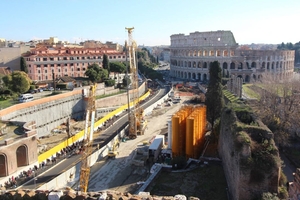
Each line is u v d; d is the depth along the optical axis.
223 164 53.44
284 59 196.00
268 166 36.84
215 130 71.12
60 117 100.06
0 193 25.33
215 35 198.25
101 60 160.88
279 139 64.50
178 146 62.22
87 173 56.00
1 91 97.94
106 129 94.69
